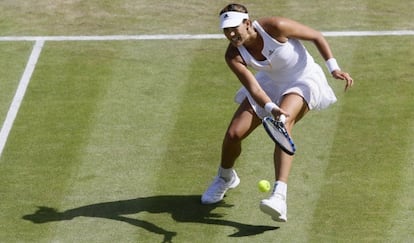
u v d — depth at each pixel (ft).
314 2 126.72
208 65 114.73
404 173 95.09
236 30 84.33
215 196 91.71
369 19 122.72
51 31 122.42
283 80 88.63
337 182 94.32
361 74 111.96
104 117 105.70
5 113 107.14
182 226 89.25
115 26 123.03
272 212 85.30
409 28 120.47
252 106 88.43
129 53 117.50
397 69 112.68
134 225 89.51
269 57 86.38
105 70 114.21
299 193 92.94
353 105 106.32
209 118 104.99
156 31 121.70
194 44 118.93
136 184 95.09
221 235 87.86
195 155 99.14
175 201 92.68
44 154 99.96
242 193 93.35
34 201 93.09
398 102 106.63
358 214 89.92
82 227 89.45
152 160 98.53
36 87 111.65
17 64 116.16
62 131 103.55
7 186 95.30
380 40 118.42
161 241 87.30
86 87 111.14
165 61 115.75
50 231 89.04
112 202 92.68
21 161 99.09
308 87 88.07
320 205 91.30
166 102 107.96
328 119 104.01
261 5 126.41
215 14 124.98
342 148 99.30
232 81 111.55
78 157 99.30
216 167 97.30
